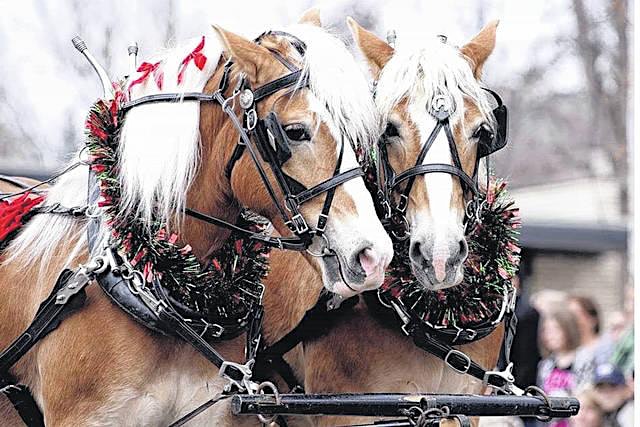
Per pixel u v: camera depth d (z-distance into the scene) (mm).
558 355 12750
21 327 6891
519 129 30750
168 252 6551
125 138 6656
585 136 30797
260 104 6344
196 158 6652
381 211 6973
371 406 6148
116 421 6469
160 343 6512
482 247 7406
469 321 7250
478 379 7461
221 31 6367
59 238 6879
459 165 6746
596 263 24688
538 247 20062
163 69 6770
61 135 23500
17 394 6879
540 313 13656
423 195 6637
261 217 6977
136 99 6773
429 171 6668
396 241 7109
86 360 6465
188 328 6500
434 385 7430
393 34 7730
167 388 6531
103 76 7012
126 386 6445
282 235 6402
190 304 6574
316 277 7477
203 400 6621
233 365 6539
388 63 7039
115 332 6480
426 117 6785
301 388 7801
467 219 6867
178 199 6586
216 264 6734
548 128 31328
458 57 6984
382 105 6879
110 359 6453
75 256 6738
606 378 11812
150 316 6422
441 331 7215
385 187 6934
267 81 6355
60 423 6523
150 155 6562
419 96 6840
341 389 7434
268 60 6379
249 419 6859
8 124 23984
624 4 26625
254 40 6672
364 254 6012
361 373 7375
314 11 7371
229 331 6676
